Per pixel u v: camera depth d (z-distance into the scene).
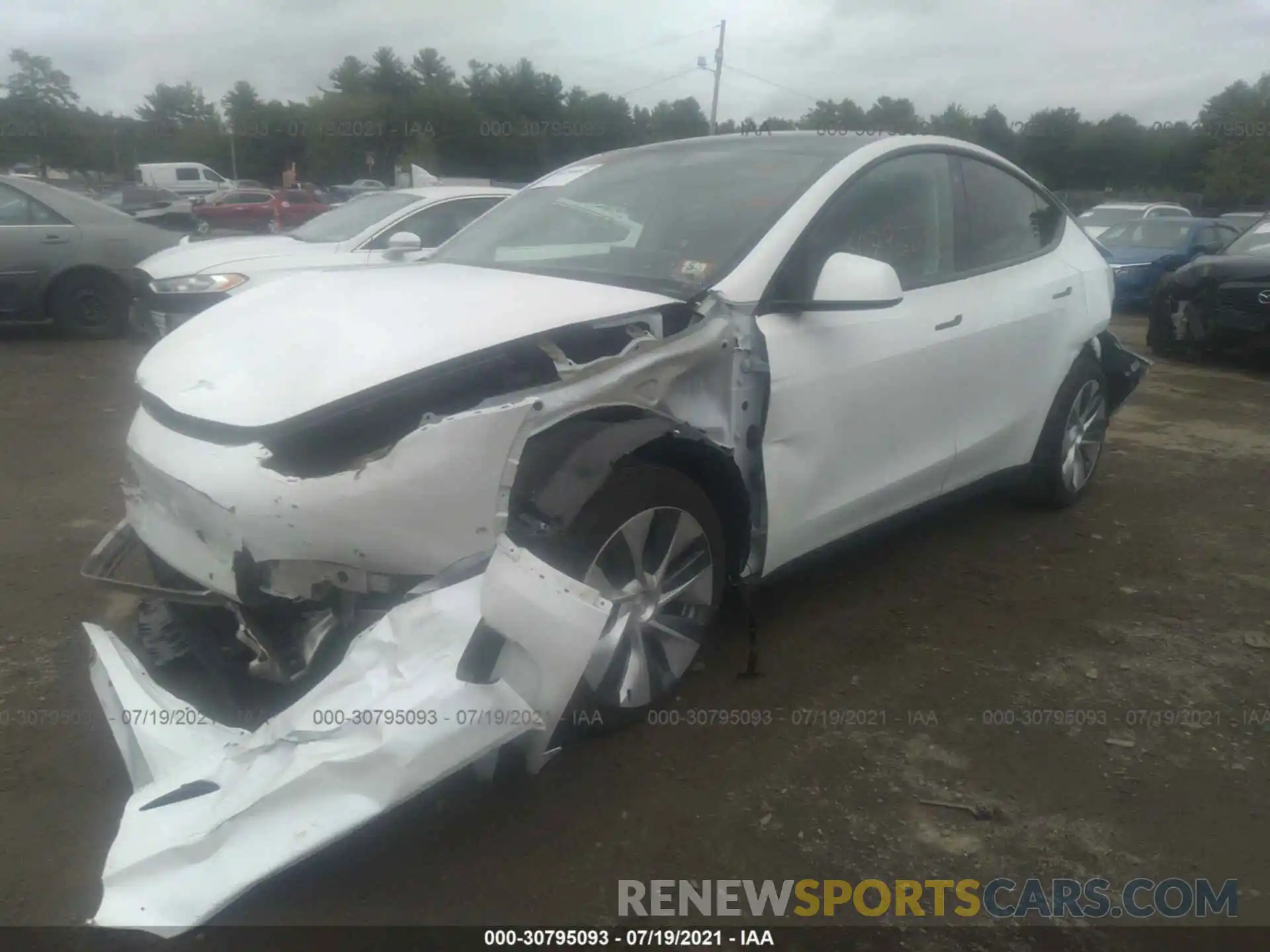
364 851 2.45
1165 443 6.45
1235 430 6.86
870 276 3.01
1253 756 2.92
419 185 8.78
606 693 2.77
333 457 2.41
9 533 4.39
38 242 9.41
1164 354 10.09
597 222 3.62
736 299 3.01
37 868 2.38
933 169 3.91
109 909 2.01
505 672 2.31
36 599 3.73
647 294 3.03
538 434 2.57
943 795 2.71
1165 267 14.04
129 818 2.17
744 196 3.44
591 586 2.58
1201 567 4.29
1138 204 18.23
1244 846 2.54
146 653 2.78
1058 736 3.00
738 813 2.62
